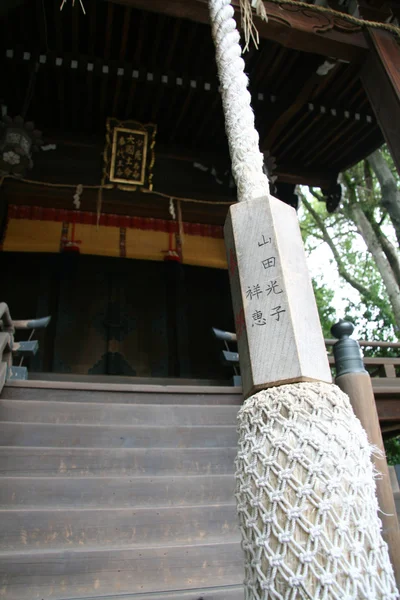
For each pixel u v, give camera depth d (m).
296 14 6.91
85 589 3.14
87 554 3.25
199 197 10.91
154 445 4.59
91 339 10.45
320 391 1.60
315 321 1.83
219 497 4.07
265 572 1.38
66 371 9.97
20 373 5.83
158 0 6.23
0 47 8.49
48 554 3.21
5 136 8.88
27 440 4.34
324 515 1.36
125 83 9.36
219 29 2.51
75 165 10.37
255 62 9.19
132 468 4.26
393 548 2.74
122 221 10.96
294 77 9.26
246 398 1.82
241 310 1.94
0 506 3.67
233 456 4.52
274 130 10.01
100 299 10.94
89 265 11.21
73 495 3.83
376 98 6.93
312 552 1.33
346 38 7.07
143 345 10.68
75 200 9.98
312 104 9.70
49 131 10.26
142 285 11.35
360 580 1.30
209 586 3.29
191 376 10.49
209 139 11.02
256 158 2.21
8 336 5.15
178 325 10.78
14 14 8.05
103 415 4.80
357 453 1.49
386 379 6.59
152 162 10.32
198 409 5.06
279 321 1.79
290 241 2.01
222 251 11.20
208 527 3.74
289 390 1.62
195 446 4.68
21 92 9.54
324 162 11.72
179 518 3.73
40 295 10.48
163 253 10.84
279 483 1.45
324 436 1.49
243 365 1.86
